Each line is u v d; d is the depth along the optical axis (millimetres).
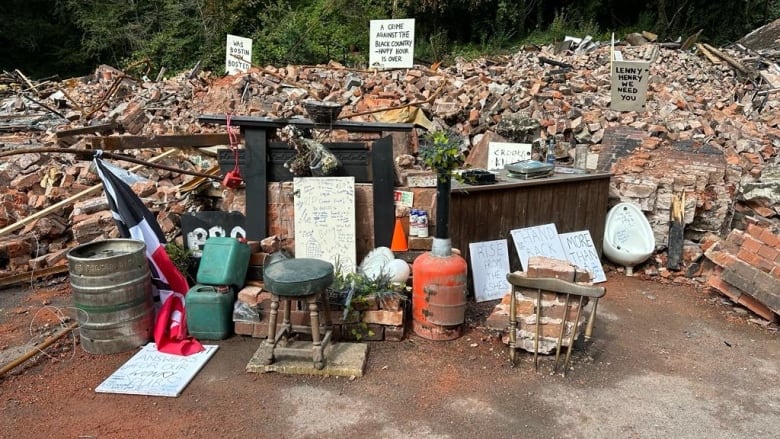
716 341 3721
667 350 3582
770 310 3975
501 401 2959
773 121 7430
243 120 3922
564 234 4855
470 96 7000
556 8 17609
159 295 3734
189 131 7219
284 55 13922
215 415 2820
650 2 17672
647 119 6656
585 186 4953
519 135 6215
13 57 17609
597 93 7711
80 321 3389
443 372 3230
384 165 3965
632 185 5227
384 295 3547
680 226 5074
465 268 3559
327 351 3377
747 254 4066
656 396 3037
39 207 5188
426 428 2729
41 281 4707
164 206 4984
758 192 5598
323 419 2793
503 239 4508
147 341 3535
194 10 16359
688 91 8375
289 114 7156
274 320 3189
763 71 9930
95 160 3613
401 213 4031
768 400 3014
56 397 2973
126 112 8195
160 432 2688
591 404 2947
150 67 14547
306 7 16531
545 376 3213
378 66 8352
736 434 2715
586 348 3576
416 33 17000
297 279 3020
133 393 2982
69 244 5117
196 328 3557
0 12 17031
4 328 3822
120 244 3617
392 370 3242
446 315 3521
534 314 3328
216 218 4078
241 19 15969
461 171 4438
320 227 3971
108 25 16781
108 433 2682
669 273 4957
